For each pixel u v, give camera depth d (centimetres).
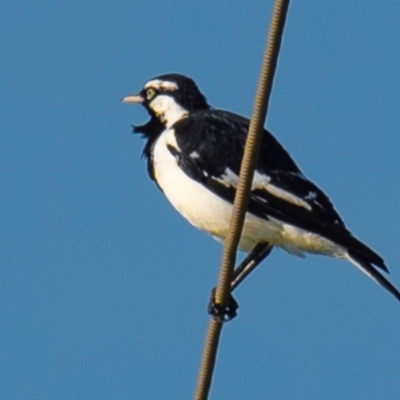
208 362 1066
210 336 1067
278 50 937
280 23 921
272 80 953
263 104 966
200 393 1066
